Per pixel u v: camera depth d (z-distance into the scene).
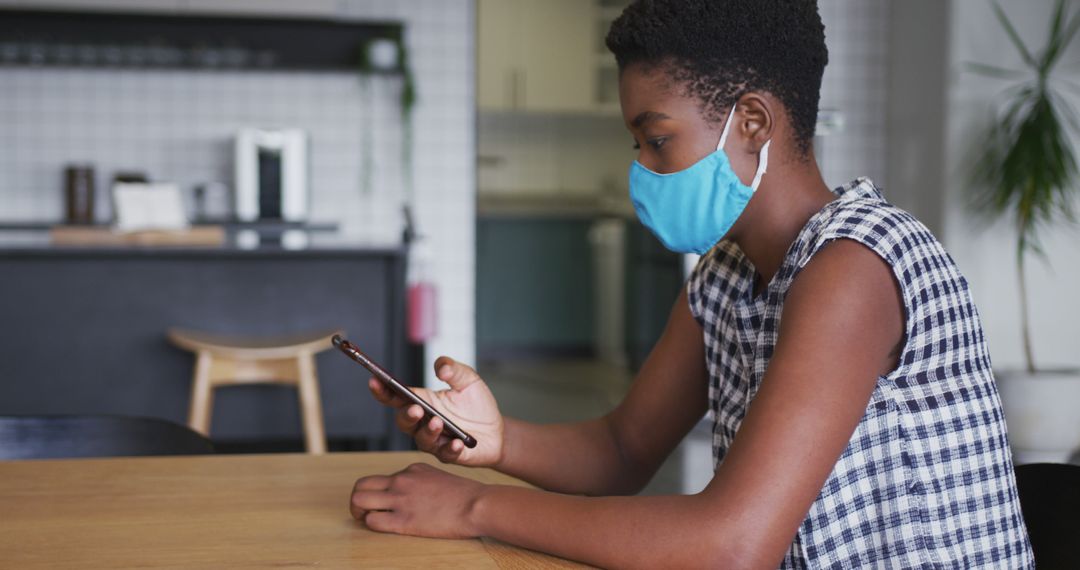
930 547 0.94
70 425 1.53
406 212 4.47
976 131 4.56
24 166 5.10
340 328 3.60
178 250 3.43
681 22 0.94
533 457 1.17
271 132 4.92
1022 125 4.04
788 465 0.84
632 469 1.23
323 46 5.25
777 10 0.95
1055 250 4.57
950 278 0.94
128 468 1.22
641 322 6.38
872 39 5.24
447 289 5.34
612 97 7.84
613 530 0.88
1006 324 4.59
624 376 6.73
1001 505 0.97
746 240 1.03
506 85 7.75
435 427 1.03
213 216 5.11
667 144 0.98
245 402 3.60
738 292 1.10
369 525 0.99
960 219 4.58
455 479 1.01
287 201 4.97
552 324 7.65
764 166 0.97
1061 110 4.43
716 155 0.96
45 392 3.47
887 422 0.94
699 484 3.83
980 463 0.95
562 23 7.75
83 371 3.48
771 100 0.96
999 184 4.20
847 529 0.94
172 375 3.53
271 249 3.48
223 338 3.38
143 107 5.15
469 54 5.27
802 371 0.86
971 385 0.96
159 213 4.21
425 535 0.97
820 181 1.02
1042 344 4.59
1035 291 4.59
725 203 0.98
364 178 5.26
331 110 5.24
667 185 0.99
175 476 1.19
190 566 0.88
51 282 3.46
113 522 1.01
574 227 7.62
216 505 1.07
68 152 5.12
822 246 0.92
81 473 1.20
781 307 0.98
